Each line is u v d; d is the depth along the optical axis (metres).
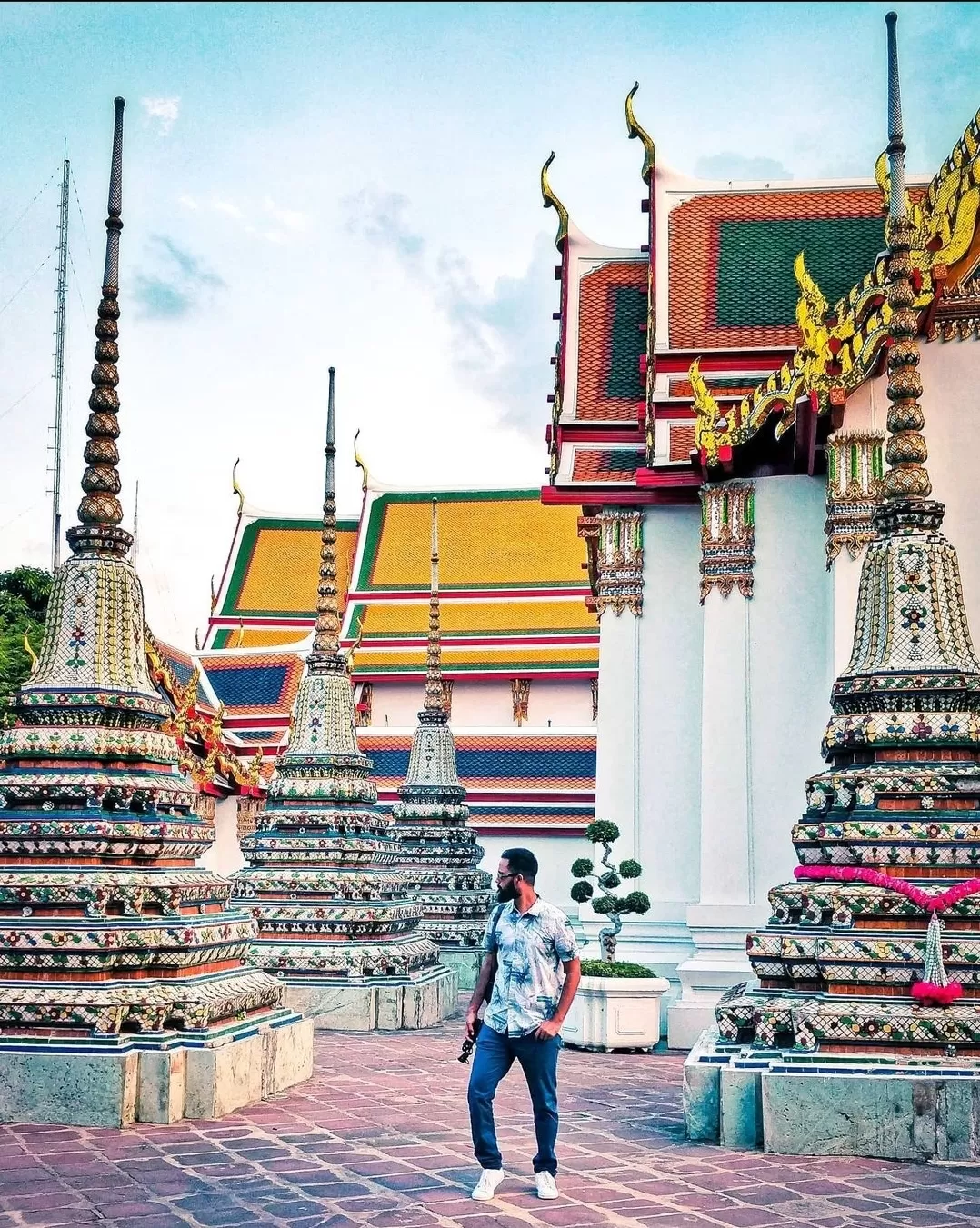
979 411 16.05
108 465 12.80
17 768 11.91
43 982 11.00
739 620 17.81
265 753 38.44
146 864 11.87
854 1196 8.65
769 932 11.22
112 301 12.91
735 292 20.16
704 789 17.52
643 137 21.09
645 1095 13.04
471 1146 10.23
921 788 10.95
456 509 49.81
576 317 22.73
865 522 16.61
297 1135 10.47
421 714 28.58
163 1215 8.05
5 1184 8.70
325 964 18.72
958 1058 9.97
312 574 52.31
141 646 12.81
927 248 15.48
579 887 18.47
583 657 45.44
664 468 18.91
